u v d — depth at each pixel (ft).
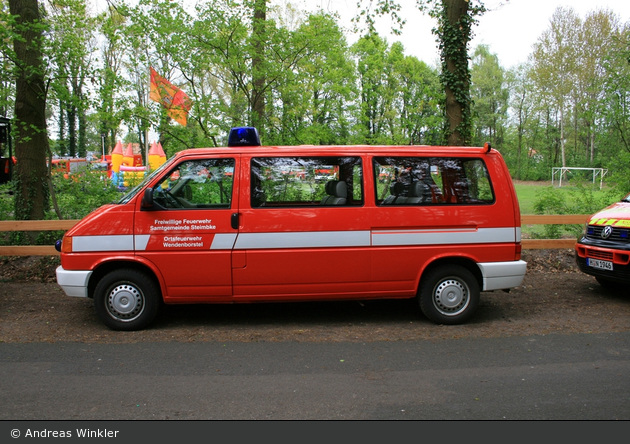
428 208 19.02
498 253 19.33
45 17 32.04
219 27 34.65
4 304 22.57
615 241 22.34
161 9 33.42
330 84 68.49
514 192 19.60
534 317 20.56
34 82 31.14
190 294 18.39
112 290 18.51
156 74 34.32
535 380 13.91
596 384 13.61
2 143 56.90
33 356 15.93
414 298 23.86
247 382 13.80
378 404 12.35
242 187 18.48
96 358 15.76
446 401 12.53
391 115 89.45
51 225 27.43
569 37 131.03
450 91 32.65
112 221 18.11
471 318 20.44
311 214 18.56
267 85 37.47
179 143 36.60
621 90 39.50
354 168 18.95
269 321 20.17
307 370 14.73
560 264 30.37
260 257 18.40
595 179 36.88
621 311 21.34
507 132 177.88
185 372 14.56
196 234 18.25
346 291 18.90
